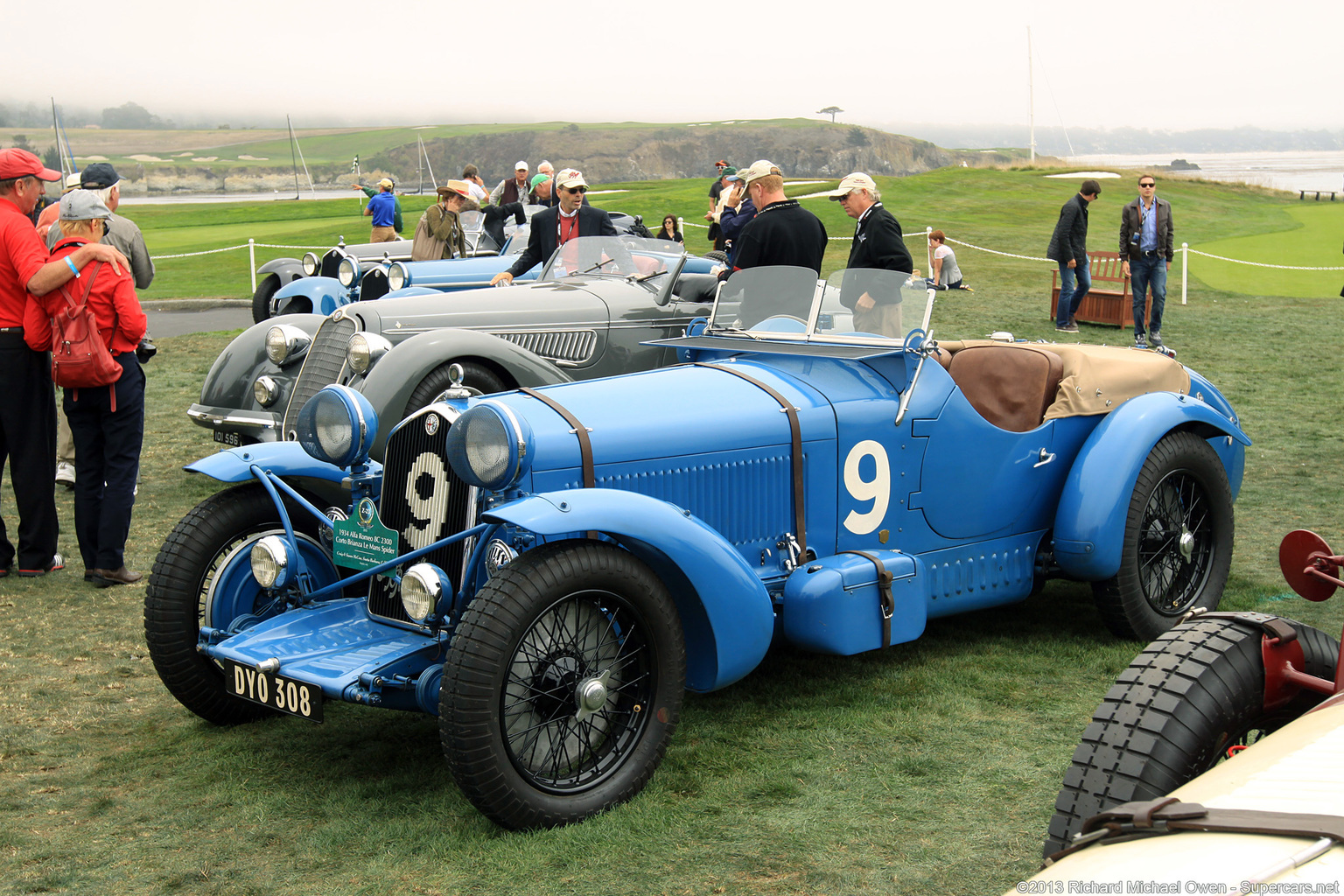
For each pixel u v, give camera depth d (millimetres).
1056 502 4680
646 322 7332
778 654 4555
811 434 3963
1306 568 2863
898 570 3988
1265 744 2041
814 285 4418
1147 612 4586
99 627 5027
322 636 3676
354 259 9203
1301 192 41406
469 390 3773
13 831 3215
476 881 2889
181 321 15477
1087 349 5109
